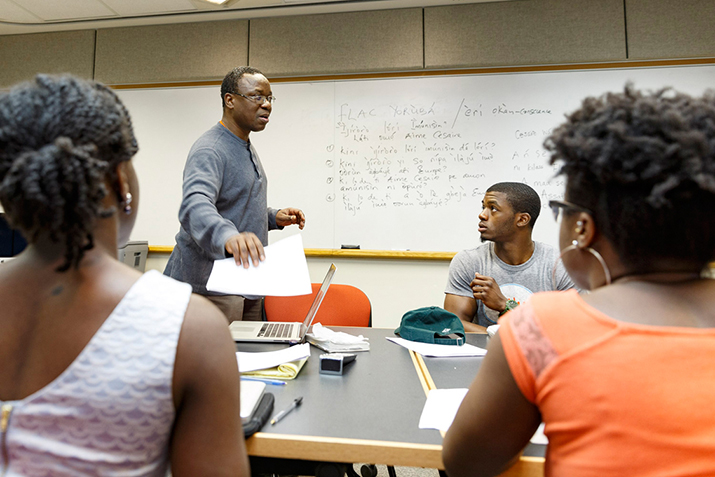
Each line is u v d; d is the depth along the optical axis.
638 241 0.41
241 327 1.27
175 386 0.39
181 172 2.91
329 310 1.72
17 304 0.38
